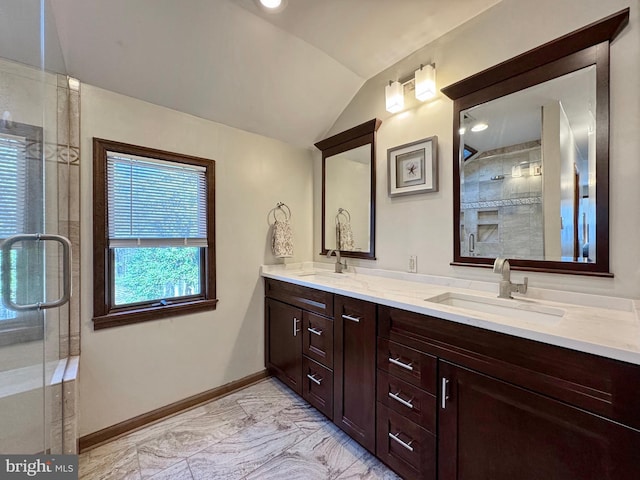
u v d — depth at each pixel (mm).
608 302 1215
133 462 1518
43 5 1238
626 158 1169
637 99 1143
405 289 1674
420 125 1911
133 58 1628
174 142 1948
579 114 1279
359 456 1568
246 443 1663
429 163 1841
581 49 1266
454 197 1729
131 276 1835
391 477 1428
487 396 1079
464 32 1674
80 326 1610
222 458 1547
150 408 1857
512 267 1491
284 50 1870
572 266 1305
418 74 1800
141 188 1826
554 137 1352
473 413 1118
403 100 1971
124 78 1686
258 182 2400
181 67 1760
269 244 2482
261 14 1619
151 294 1915
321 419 1890
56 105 1432
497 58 1540
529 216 1439
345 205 2455
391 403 1414
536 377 961
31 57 1154
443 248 1802
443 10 1587
